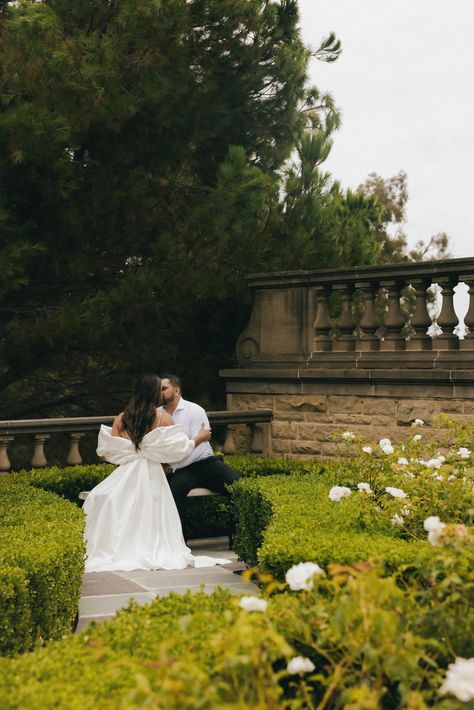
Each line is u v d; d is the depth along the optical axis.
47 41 10.07
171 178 11.75
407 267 9.27
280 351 10.47
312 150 12.23
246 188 11.10
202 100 11.39
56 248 10.82
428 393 8.91
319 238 12.24
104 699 2.45
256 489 6.59
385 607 2.96
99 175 10.73
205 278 10.64
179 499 7.70
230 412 9.95
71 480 8.52
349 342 9.91
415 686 3.02
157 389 7.19
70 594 4.62
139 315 10.88
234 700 2.42
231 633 2.53
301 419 10.02
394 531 5.11
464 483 5.45
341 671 2.69
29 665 2.76
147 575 6.45
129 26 10.20
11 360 11.25
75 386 12.98
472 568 3.72
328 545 4.51
